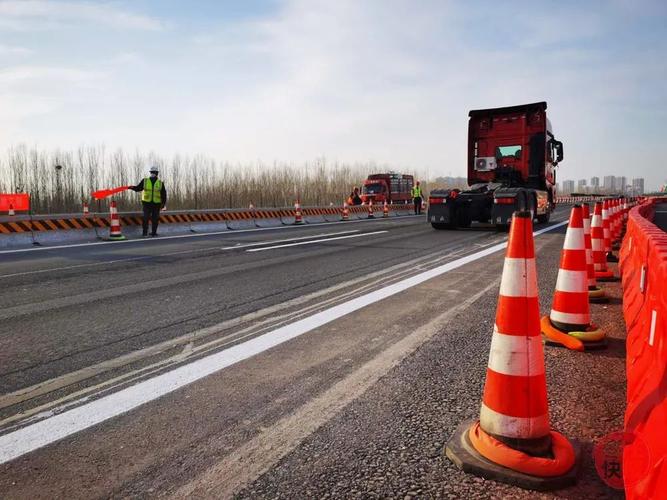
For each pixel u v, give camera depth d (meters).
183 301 5.18
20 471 2.10
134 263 7.95
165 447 2.27
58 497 1.92
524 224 2.15
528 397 2.09
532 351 2.11
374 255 8.70
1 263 8.09
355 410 2.63
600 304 5.09
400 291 5.56
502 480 2.00
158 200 13.45
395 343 3.71
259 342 3.76
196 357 3.45
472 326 4.14
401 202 34.41
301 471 2.08
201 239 12.35
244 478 2.03
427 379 3.03
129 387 2.94
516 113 15.07
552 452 2.09
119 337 3.93
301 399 2.76
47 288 5.93
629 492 1.73
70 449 2.27
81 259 8.51
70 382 3.03
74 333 4.05
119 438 2.36
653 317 2.32
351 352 3.52
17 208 15.30
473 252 8.97
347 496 1.91
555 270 6.95
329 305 4.93
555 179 18.16
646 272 3.12
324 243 10.91
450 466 2.12
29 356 3.50
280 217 19.50
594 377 3.08
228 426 2.46
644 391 2.04
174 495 1.92
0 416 2.58
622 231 12.48
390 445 2.28
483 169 15.77
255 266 7.53
